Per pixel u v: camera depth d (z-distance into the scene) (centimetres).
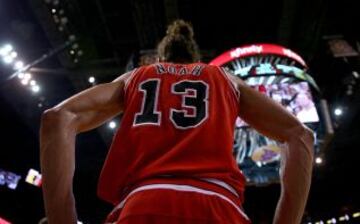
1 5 890
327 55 963
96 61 1009
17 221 1195
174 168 113
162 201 106
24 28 935
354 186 1327
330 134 653
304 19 911
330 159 1271
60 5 864
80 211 1337
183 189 109
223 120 128
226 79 142
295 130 126
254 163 607
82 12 929
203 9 943
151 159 118
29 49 991
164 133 123
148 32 933
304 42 959
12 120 1109
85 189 1352
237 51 670
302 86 660
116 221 109
